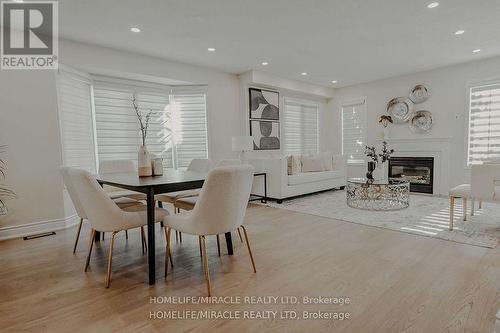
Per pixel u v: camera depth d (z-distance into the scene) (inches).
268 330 60.8
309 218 152.7
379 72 219.9
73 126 153.7
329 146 285.0
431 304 68.8
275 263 95.1
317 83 255.3
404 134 232.7
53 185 137.7
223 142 212.7
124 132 180.7
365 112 255.4
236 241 118.2
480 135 196.9
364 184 172.9
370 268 89.7
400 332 58.9
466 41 156.2
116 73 167.0
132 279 85.2
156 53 168.4
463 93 201.2
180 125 202.4
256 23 129.2
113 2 107.7
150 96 191.0
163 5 111.0
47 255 105.0
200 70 197.5
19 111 128.4
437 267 89.3
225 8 114.4
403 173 233.5
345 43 156.6
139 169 105.9
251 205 189.0
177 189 87.1
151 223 81.4
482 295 72.2
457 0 111.1
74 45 146.1
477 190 123.6
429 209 167.8
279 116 242.2
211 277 85.8
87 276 87.4
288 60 186.2
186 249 110.4
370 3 112.6
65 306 70.7
